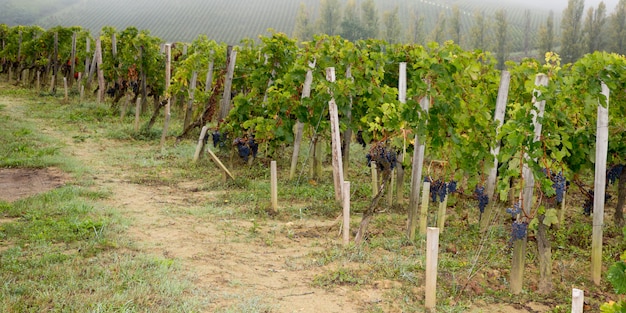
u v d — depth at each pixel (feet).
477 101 29.55
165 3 535.19
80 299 17.72
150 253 22.98
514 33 414.62
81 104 70.95
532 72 29.27
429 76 27.58
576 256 25.93
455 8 332.19
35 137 49.65
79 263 21.03
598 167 22.88
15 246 22.56
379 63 36.88
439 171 32.48
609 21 279.90
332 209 31.83
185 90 52.60
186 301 18.24
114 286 18.88
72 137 51.93
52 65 93.86
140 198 32.68
